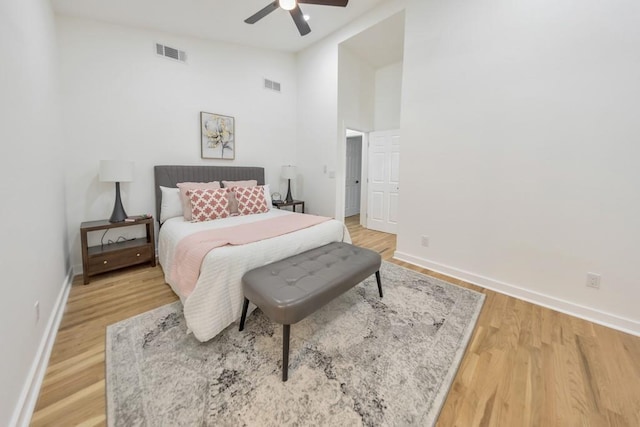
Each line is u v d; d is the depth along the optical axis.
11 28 1.29
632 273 1.81
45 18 2.07
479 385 1.36
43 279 1.63
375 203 4.95
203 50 3.51
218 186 3.40
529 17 2.08
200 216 2.83
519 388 1.34
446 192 2.71
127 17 2.79
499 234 2.39
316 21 3.44
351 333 1.78
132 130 3.01
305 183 4.54
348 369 1.46
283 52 4.32
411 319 1.95
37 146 1.64
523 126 2.18
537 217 2.17
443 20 2.57
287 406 1.23
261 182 4.15
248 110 4.01
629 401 1.27
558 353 1.60
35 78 1.68
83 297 2.23
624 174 1.79
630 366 1.50
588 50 1.85
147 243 2.89
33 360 1.34
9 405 1.06
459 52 2.48
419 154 2.89
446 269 2.77
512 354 1.59
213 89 3.63
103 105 2.81
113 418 1.16
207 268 1.71
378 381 1.38
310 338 1.72
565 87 1.96
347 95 4.11
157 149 3.20
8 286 1.11
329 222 2.66
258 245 1.96
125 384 1.34
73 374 1.41
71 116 2.64
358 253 2.20
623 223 1.82
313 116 4.28
